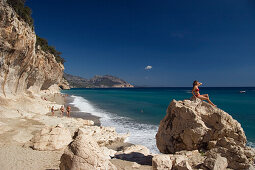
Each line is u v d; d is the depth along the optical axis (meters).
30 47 27.48
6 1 20.81
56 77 72.44
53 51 69.31
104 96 77.00
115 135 16.11
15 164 7.70
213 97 66.62
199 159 7.46
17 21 22.86
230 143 7.61
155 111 33.12
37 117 19.88
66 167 5.64
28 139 12.09
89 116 27.42
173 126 9.68
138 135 17.39
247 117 26.97
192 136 8.63
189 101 9.84
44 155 9.16
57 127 11.31
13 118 17.77
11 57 23.58
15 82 27.34
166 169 6.82
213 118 8.73
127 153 10.23
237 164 6.73
